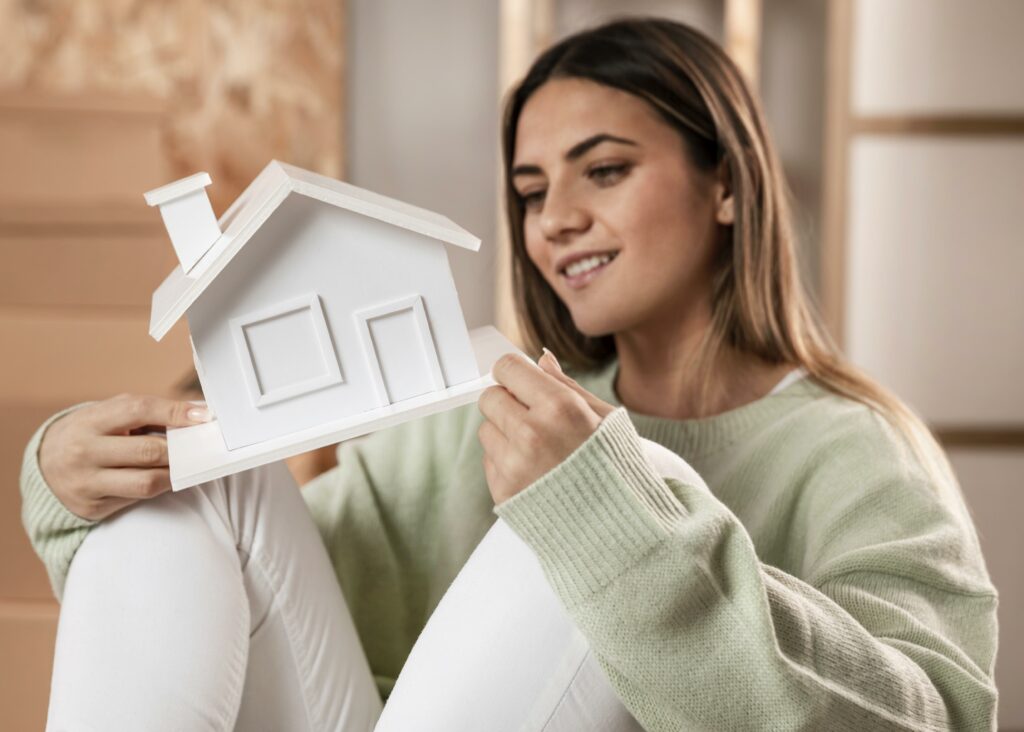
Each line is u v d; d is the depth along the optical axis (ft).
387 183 9.23
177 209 2.88
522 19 8.53
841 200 8.27
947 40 8.18
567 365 4.55
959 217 8.27
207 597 2.87
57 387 5.98
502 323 7.69
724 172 4.07
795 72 8.60
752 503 3.66
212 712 2.80
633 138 3.92
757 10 8.33
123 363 6.01
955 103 8.23
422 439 4.33
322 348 2.85
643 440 2.98
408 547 4.22
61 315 5.98
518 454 2.60
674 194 3.95
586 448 2.55
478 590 2.76
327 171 8.90
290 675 3.15
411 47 9.13
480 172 9.25
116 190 7.15
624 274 3.95
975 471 8.34
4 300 6.59
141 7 8.53
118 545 2.92
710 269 4.12
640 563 2.53
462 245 2.86
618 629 2.53
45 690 5.24
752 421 3.83
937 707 2.74
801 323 4.18
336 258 2.83
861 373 4.08
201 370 2.83
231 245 2.69
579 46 4.09
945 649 2.89
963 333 8.32
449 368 2.91
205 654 2.82
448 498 4.18
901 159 8.25
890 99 8.24
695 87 3.99
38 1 8.43
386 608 4.15
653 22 4.14
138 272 6.66
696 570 2.52
